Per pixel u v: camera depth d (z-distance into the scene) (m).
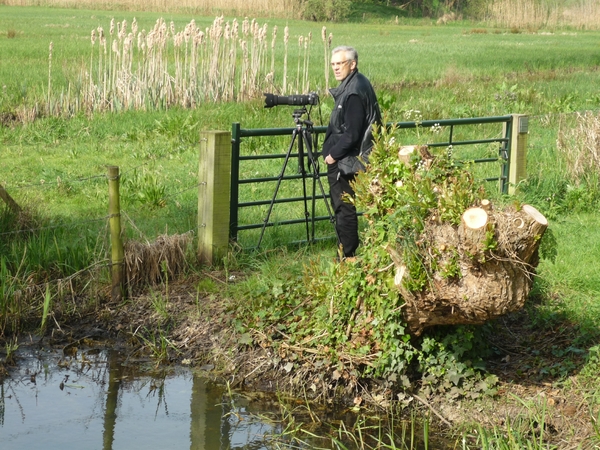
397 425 5.19
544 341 5.88
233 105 14.88
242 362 5.93
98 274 6.83
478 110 15.34
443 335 5.43
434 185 4.97
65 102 13.96
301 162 7.58
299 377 5.64
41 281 6.86
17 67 19.64
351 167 6.63
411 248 4.71
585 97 17.59
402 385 5.39
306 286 6.10
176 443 5.04
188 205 8.96
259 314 6.06
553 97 17.42
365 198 5.29
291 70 20.80
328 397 5.51
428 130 13.10
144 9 51.97
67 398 5.59
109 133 12.77
